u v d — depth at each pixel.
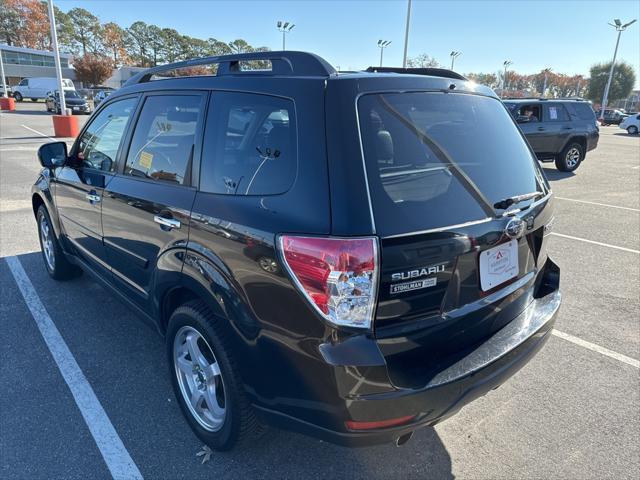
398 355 1.92
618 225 7.48
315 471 2.43
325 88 1.97
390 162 1.93
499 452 2.58
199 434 2.57
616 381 3.25
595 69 80.75
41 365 3.27
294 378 1.94
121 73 64.38
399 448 2.60
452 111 2.30
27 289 4.50
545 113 12.94
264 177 2.07
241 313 2.08
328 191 1.82
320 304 1.79
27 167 11.38
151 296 2.80
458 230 1.99
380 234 1.78
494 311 2.29
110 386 3.06
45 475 2.35
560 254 5.99
